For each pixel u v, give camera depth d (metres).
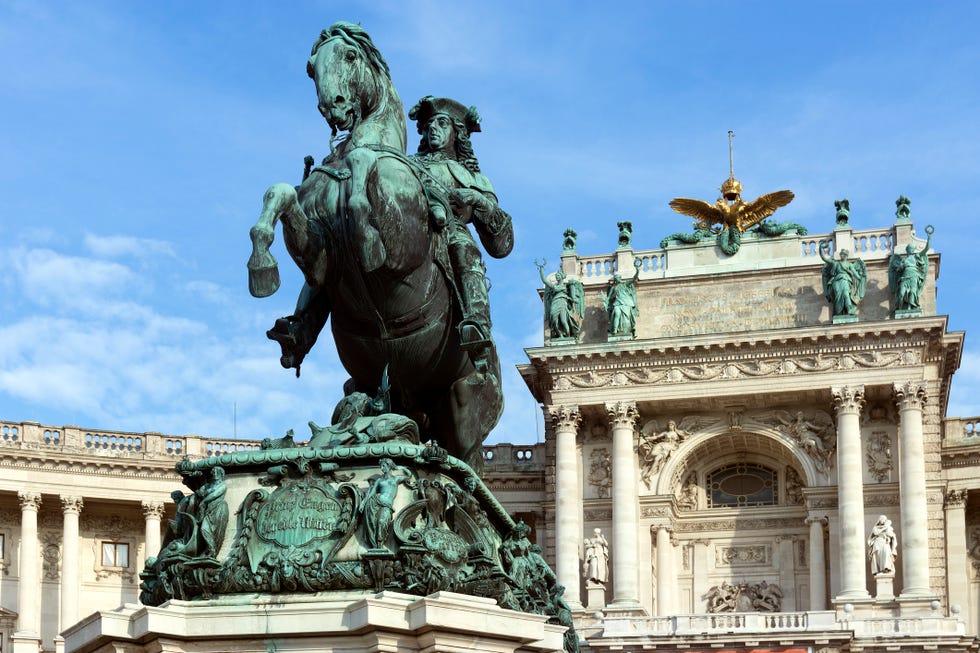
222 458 10.54
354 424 11.03
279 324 12.06
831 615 75.44
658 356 87.50
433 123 13.38
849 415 84.69
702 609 88.00
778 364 86.31
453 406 12.65
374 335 12.18
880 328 84.75
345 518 10.21
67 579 86.75
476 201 12.89
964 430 89.50
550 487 89.31
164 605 9.94
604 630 77.19
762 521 88.62
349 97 12.13
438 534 10.34
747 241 90.50
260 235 10.96
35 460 87.38
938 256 89.56
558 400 88.12
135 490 89.31
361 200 11.45
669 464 88.25
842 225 88.81
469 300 12.20
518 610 10.79
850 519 83.12
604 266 91.56
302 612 9.77
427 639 9.57
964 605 86.69
